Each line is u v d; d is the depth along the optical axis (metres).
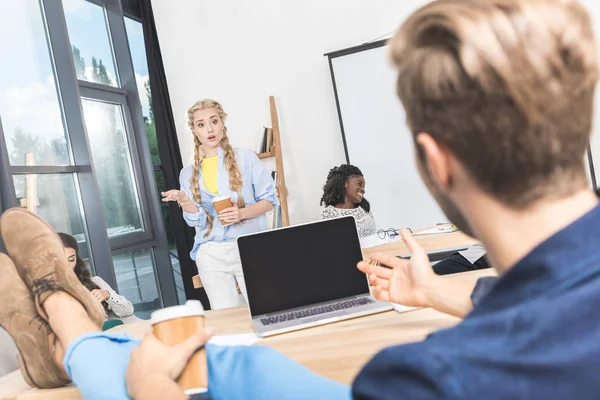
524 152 0.40
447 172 0.44
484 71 0.39
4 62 4.25
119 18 5.65
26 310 1.27
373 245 3.26
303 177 5.75
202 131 3.51
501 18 0.40
